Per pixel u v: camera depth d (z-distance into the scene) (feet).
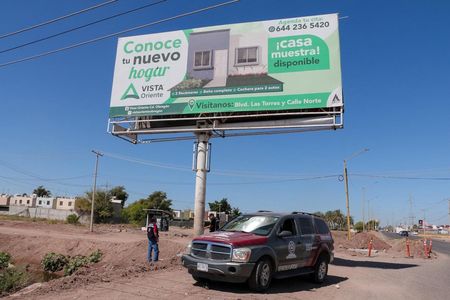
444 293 42.11
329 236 45.19
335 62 65.00
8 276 44.27
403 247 112.88
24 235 113.60
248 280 34.55
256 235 36.73
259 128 66.49
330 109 64.54
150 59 74.69
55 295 31.40
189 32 73.51
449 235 417.69
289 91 65.98
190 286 35.86
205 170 70.54
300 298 34.04
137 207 311.68
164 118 72.84
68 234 138.31
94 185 171.22
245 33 70.28
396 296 38.68
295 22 68.13
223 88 69.51
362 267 63.77
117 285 35.27
